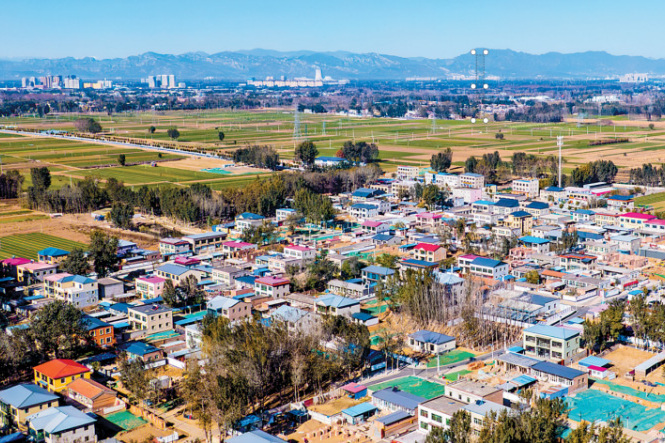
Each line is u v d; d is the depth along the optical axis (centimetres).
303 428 18088
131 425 18425
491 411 16400
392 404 18712
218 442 17388
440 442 15538
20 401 18250
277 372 19812
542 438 15700
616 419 16488
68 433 17100
